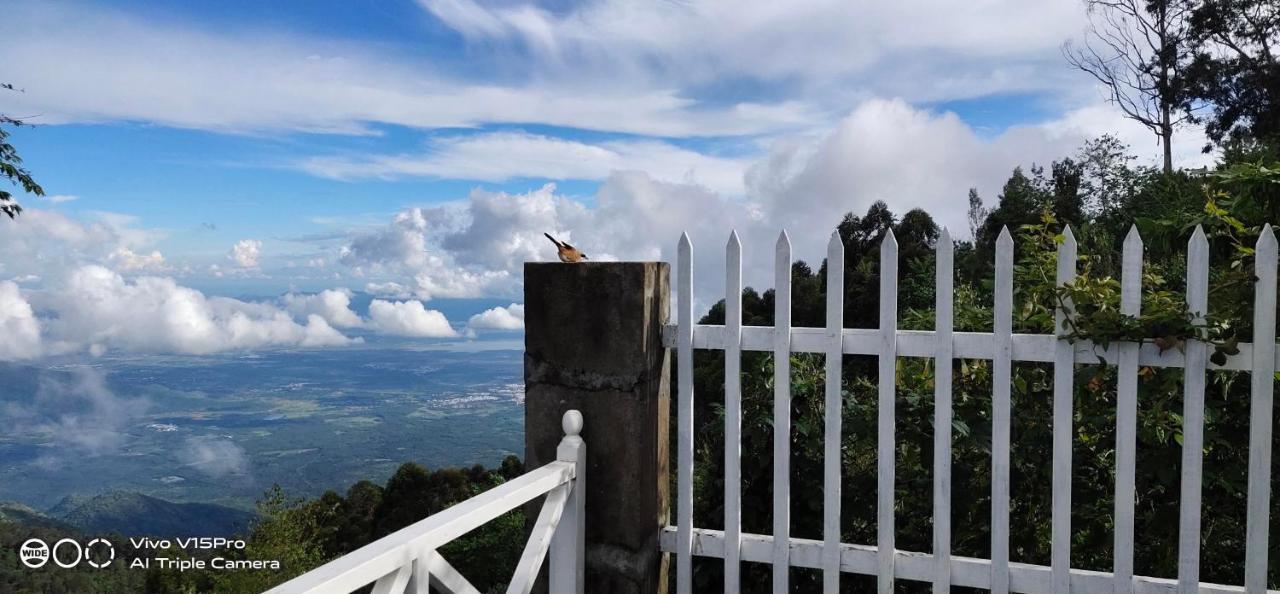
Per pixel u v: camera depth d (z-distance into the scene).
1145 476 3.01
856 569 2.63
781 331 2.62
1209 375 2.73
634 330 2.67
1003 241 2.40
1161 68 22.86
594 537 2.77
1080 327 2.32
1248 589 2.28
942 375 2.46
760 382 3.28
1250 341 2.29
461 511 2.02
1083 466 3.08
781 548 2.69
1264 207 2.72
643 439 2.69
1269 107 20.47
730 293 2.68
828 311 2.57
